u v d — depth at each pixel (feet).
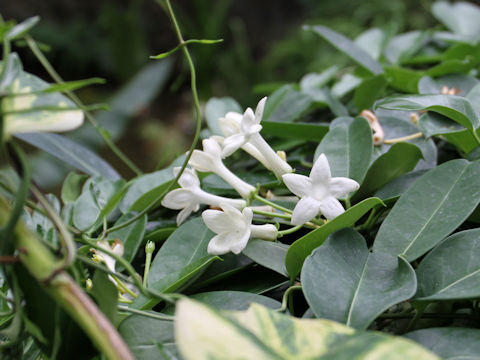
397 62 2.16
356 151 1.42
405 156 1.37
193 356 0.86
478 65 2.02
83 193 1.50
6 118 1.00
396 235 1.23
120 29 9.15
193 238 1.37
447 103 1.33
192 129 8.91
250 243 1.28
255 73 8.55
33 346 1.24
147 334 1.14
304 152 1.74
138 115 9.73
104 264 1.30
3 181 1.03
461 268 1.13
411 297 1.11
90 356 1.09
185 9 11.05
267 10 11.02
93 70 10.53
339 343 0.93
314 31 1.89
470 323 1.19
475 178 1.24
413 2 6.29
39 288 1.04
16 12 10.44
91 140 5.33
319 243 1.21
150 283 1.30
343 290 1.10
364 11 6.72
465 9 2.43
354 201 1.45
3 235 0.95
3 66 0.98
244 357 0.87
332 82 2.43
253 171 1.62
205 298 1.21
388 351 0.90
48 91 0.98
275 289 1.30
